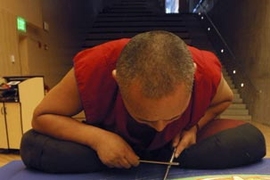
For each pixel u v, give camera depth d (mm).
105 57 940
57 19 5848
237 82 5789
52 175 1064
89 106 979
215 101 1126
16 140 3180
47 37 5250
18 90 3137
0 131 3193
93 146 1009
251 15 5312
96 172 1068
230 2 6617
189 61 712
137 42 722
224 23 7117
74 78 969
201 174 1036
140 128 970
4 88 3154
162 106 672
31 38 4547
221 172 1056
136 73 662
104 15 9359
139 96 668
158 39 706
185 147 1057
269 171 1059
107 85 938
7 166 1209
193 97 963
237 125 1179
